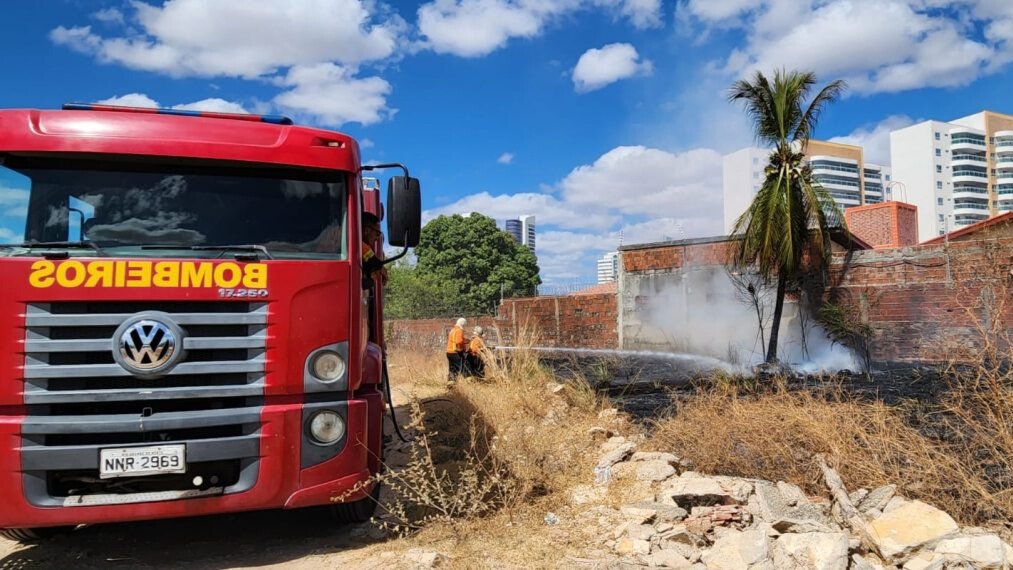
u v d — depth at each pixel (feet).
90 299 12.59
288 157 14.30
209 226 13.87
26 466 12.36
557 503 16.56
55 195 13.42
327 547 14.89
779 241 44.65
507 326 71.41
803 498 14.39
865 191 353.31
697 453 18.26
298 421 13.62
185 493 13.08
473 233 141.28
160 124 13.85
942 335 41.70
